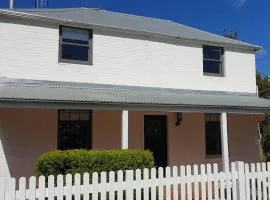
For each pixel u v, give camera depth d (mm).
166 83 16812
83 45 15086
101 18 17328
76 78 14727
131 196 7578
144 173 7797
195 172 8367
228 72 18672
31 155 13555
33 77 13898
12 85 13266
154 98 14320
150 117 16578
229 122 18609
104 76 15359
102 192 7285
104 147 15086
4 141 13133
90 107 12438
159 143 16719
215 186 8547
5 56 13492
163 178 7957
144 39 16516
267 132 18531
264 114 17141
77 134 14703
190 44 17719
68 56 14766
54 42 14445
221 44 18453
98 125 15070
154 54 16703
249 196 8805
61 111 14398
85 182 7129
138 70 16203
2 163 13031
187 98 15453
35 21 14148
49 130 14023
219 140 18234
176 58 17250
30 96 11609
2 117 13188
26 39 13930
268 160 17031
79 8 19344
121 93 14625
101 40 15500
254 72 19594
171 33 17422
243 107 15570
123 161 10258
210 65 18375
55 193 6832
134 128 16031
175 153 16859
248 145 18969
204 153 17656
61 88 13977
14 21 13773
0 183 6430
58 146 14172
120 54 15852
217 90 18203
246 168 8859
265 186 9086
